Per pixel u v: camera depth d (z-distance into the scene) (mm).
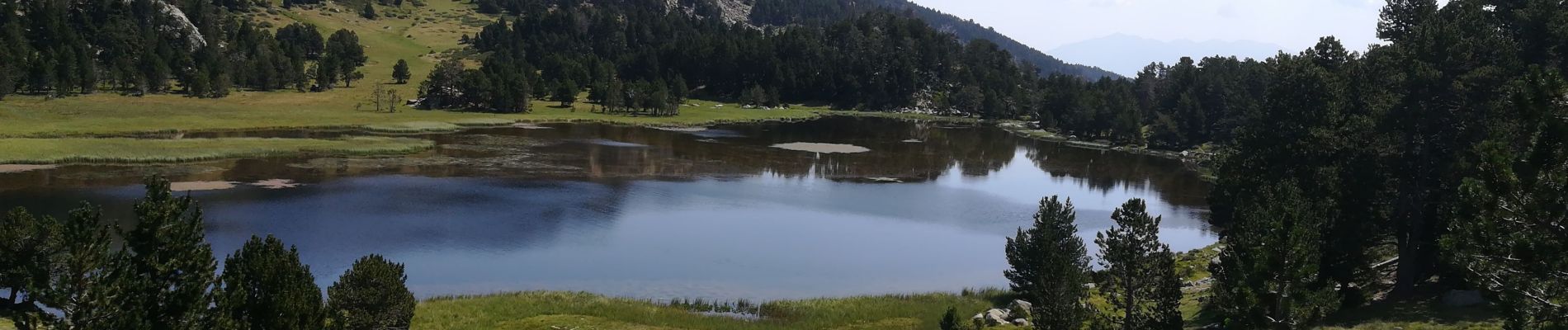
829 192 82250
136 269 23297
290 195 68938
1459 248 20859
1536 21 40750
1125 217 29875
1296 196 37062
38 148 82062
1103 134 167750
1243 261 30406
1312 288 34250
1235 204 47781
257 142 97375
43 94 140875
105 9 194750
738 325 36750
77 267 21844
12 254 29094
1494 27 43625
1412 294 38125
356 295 28516
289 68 175000
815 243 59219
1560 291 19094
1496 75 36312
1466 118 38094
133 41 186875
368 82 196000
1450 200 36344
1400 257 39438
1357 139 42656
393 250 52375
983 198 82750
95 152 83125
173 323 22688
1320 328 31297
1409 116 39062
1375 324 30859
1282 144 49438
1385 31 64750
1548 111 18625
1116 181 101625
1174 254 57531
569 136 127938
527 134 129375
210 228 55656
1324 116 47094
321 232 56125
